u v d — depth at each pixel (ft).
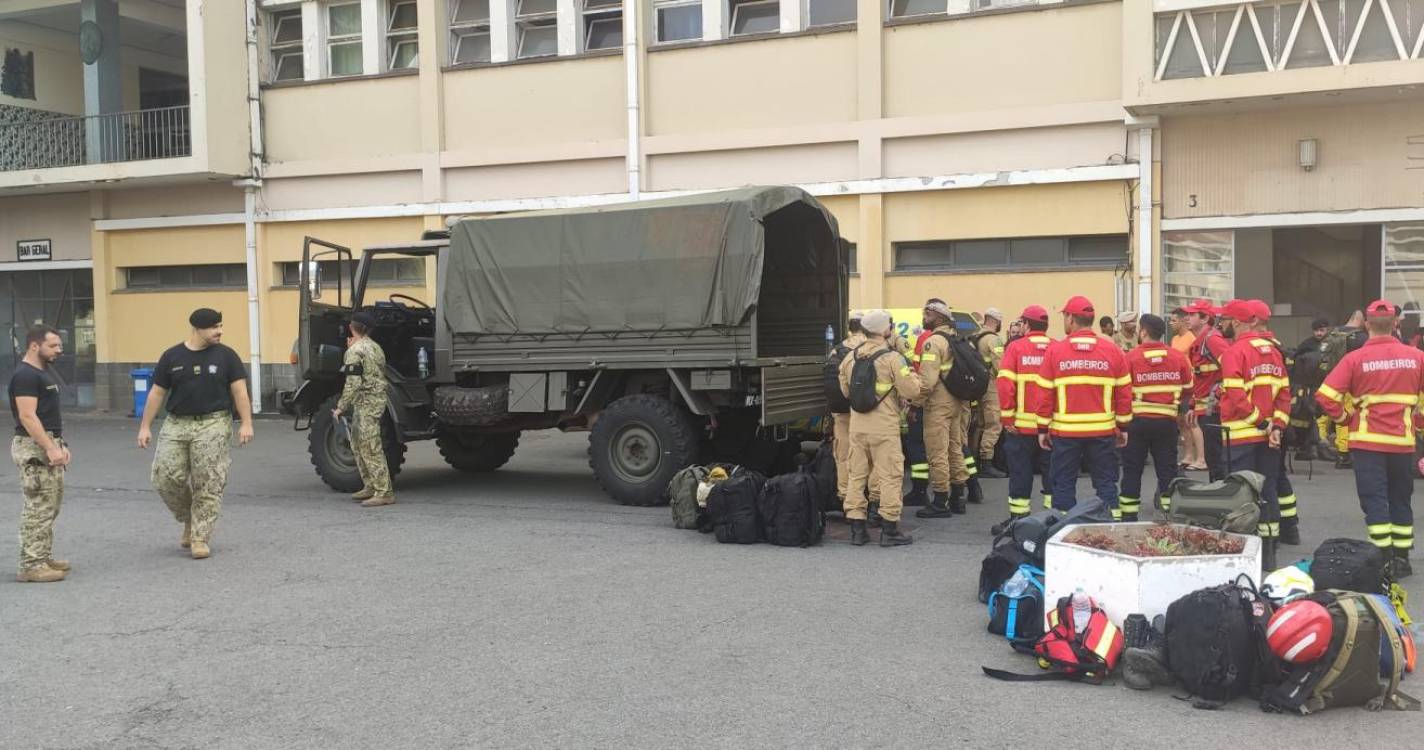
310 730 14.84
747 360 30.99
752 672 17.07
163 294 71.46
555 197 60.34
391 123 64.18
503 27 61.21
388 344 38.14
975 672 17.06
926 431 30.48
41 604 21.91
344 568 24.97
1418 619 19.65
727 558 25.52
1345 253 47.85
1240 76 44.14
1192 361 32.63
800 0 54.95
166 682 16.92
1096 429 25.14
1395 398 22.35
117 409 73.46
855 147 53.72
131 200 71.97
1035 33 49.93
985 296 51.37
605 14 59.57
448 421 35.12
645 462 32.65
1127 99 46.11
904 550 26.22
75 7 72.28
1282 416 23.97
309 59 66.39
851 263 54.13
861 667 17.30
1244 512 20.27
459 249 34.86
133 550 27.37
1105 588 17.06
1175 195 48.19
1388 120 44.88
